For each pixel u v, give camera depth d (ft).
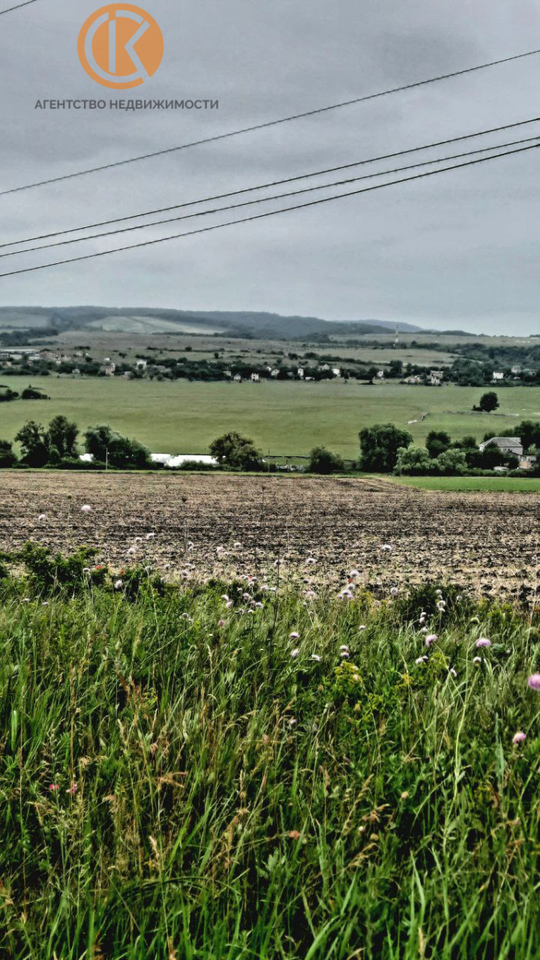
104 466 301.02
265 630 18.35
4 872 8.96
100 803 9.91
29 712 12.64
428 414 602.85
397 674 14.17
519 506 190.90
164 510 174.19
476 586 78.74
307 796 10.12
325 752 11.28
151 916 8.13
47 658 15.33
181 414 582.76
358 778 10.05
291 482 254.47
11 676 14.03
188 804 9.53
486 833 8.64
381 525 150.61
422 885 8.15
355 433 500.74
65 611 21.62
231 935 7.76
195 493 213.87
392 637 19.17
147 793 10.16
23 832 9.26
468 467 354.13
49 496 199.72
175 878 8.14
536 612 26.40
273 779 10.50
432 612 29.43
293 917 8.12
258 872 8.38
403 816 9.37
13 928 7.78
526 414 611.88
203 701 12.64
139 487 227.61
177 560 94.22
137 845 8.86
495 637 19.38
